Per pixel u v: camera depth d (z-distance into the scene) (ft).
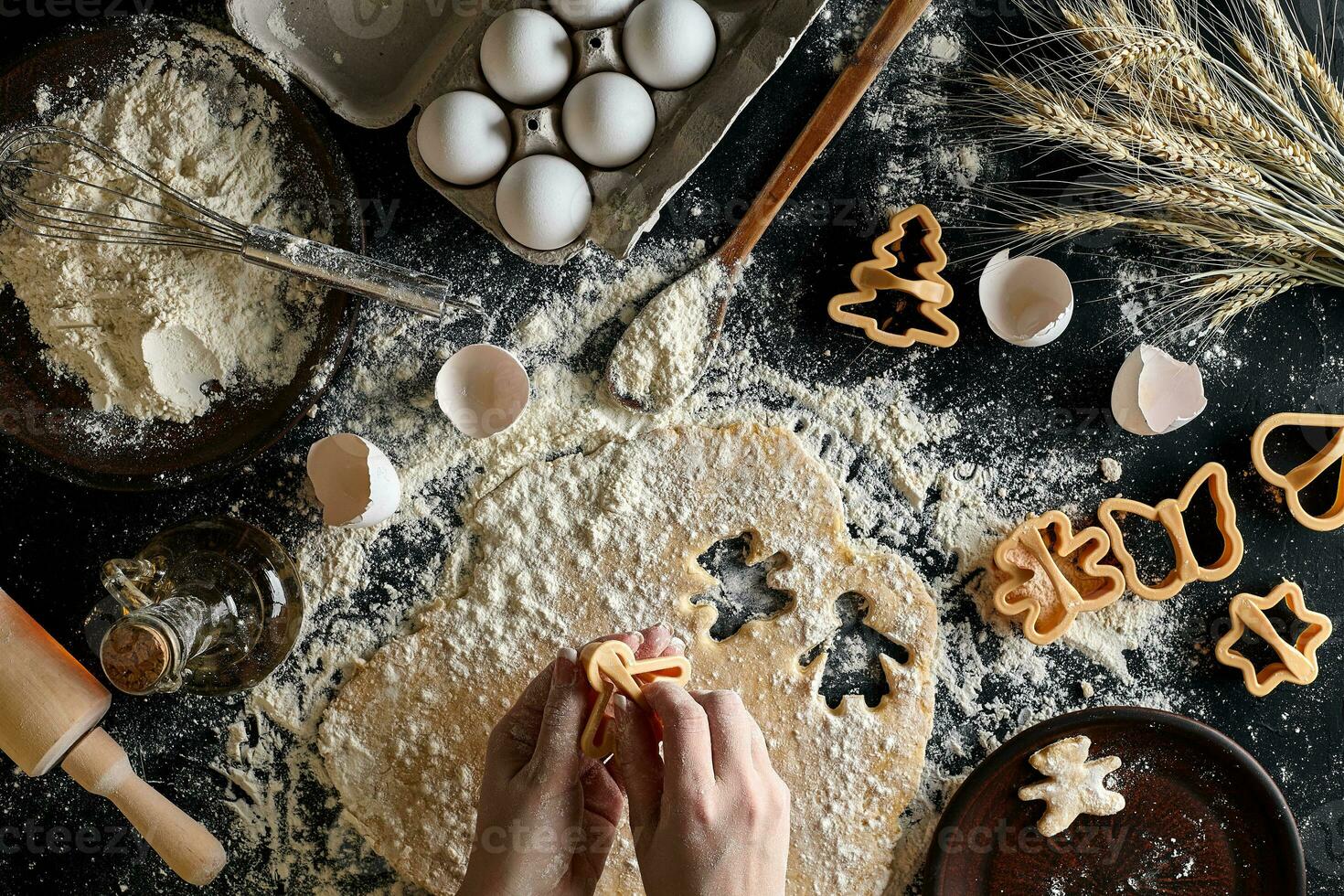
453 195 2.59
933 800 2.69
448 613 2.67
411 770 2.66
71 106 2.62
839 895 2.66
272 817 2.69
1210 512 2.72
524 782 2.30
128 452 2.65
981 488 2.72
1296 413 2.68
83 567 2.71
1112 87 2.67
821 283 2.71
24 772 2.70
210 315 2.60
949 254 2.71
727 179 2.71
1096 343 2.72
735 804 2.23
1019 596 2.67
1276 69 2.67
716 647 2.67
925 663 2.67
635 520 2.69
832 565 2.68
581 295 2.71
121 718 2.70
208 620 2.57
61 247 2.58
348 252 2.54
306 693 2.69
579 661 2.31
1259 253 2.69
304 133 2.59
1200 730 2.58
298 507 2.70
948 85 2.70
